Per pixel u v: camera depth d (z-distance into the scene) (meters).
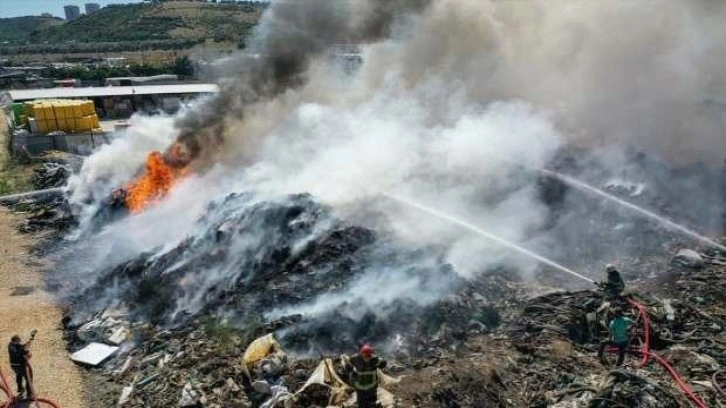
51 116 38.88
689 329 13.09
